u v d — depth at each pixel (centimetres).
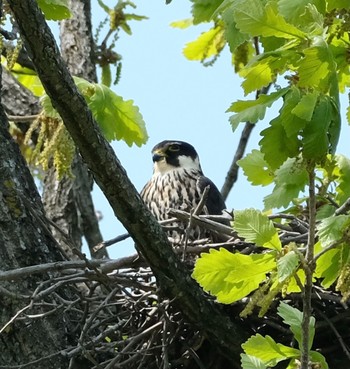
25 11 888
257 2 857
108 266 1052
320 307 1105
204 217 1159
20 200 1112
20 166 1142
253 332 1114
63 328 1092
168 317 1061
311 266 827
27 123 1474
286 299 1098
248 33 877
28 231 1109
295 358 900
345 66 904
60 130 1029
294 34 860
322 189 1118
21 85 1495
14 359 1052
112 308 1149
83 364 1091
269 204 1138
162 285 1040
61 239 1381
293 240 1080
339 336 1066
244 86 926
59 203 1420
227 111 875
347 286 851
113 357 1098
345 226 845
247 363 891
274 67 892
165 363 1038
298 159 834
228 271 877
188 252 1120
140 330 1098
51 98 933
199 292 1051
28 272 1004
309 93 823
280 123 852
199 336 1109
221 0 1158
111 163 962
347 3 899
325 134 820
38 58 912
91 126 943
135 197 985
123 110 1207
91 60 1505
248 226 855
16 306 1062
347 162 1148
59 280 1033
